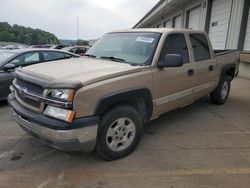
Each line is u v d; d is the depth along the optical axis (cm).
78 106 302
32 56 728
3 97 650
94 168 345
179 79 452
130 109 366
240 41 1159
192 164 357
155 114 425
